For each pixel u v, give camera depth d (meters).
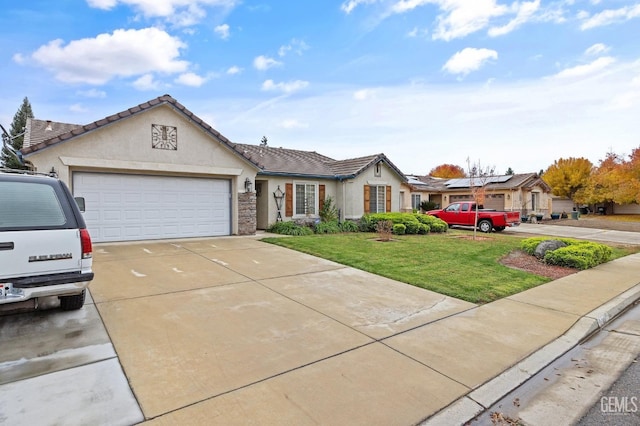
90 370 3.32
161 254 9.00
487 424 2.80
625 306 6.09
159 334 4.20
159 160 11.28
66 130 13.03
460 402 3.04
